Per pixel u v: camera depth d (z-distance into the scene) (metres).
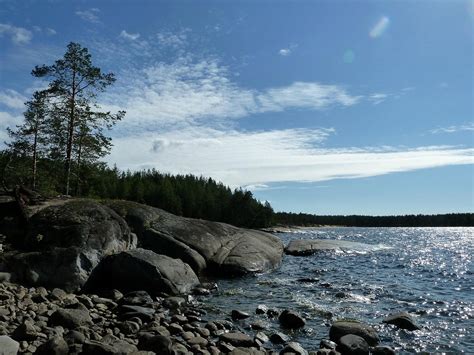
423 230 143.38
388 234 100.56
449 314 14.29
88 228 17.75
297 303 15.17
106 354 8.05
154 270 16.06
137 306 12.78
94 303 13.48
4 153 43.88
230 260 21.62
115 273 16.28
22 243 17.83
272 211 116.50
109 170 89.44
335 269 25.41
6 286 13.73
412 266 28.66
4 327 9.48
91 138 33.09
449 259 35.44
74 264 15.64
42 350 8.03
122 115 33.25
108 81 32.19
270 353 9.63
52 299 13.28
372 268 26.86
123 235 19.17
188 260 20.14
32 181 38.88
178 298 14.70
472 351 10.41
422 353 10.23
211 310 13.84
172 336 10.37
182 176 117.88
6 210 20.33
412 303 15.98
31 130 38.91
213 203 88.50
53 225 17.98
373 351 10.05
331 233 102.06
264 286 18.59
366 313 14.03
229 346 9.74
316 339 11.07
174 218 23.53
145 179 99.12
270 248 26.27
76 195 35.50
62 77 31.28
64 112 31.58
